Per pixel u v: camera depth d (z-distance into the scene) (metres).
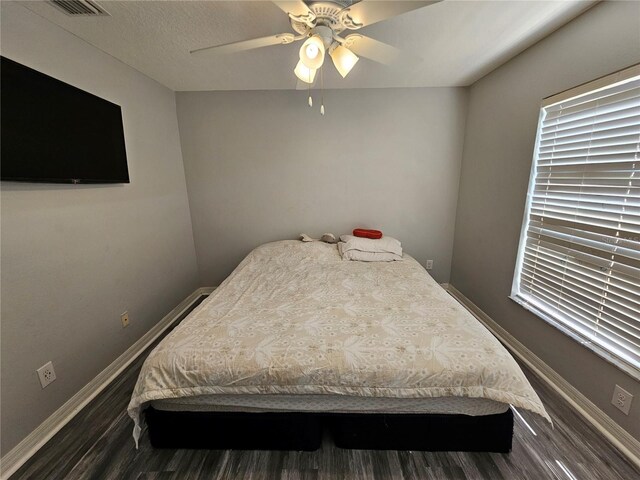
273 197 3.02
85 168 1.68
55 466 1.30
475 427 1.29
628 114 1.34
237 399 1.27
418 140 2.87
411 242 3.12
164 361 1.24
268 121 2.83
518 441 1.39
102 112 1.80
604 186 1.46
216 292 1.95
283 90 2.77
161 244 2.53
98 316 1.81
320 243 2.89
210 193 3.00
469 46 1.90
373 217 3.06
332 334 1.38
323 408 1.28
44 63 1.47
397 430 1.30
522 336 2.04
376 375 1.18
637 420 1.28
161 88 2.54
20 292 1.35
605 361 1.41
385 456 1.32
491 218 2.41
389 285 2.03
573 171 1.64
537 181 1.92
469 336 1.35
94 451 1.37
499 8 1.47
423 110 2.79
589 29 1.48
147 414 1.32
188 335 1.39
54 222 1.51
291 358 1.23
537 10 1.49
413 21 1.59
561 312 1.74
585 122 1.56
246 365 1.20
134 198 2.17
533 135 1.91
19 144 1.31
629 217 1.35
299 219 3.07
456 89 2.74
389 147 2.89
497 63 2.19
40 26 1.45
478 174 2.59
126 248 2.07
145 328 2.30
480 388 1.16
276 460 1.31
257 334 1.39
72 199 1.62
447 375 1.17
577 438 1.40
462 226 2.90
